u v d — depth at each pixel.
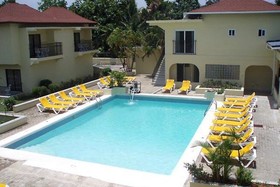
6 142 15.26
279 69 23.52
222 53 26.67
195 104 23.75
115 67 40.91
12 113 20.70
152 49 33.50
